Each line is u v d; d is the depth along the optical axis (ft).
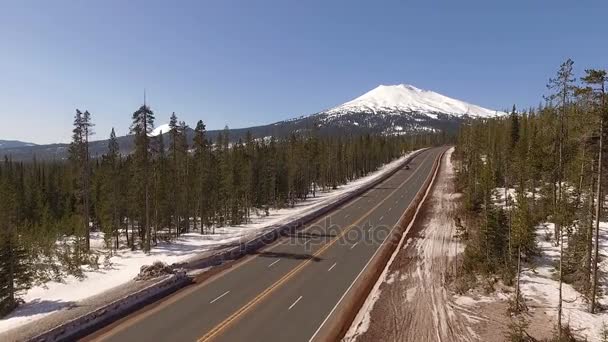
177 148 168.76
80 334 65.36
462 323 71.46
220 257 113.09
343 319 71.97
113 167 184.65
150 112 130.31
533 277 89.51
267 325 68.85
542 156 129.59
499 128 281.95
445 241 128.67
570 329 67.62
